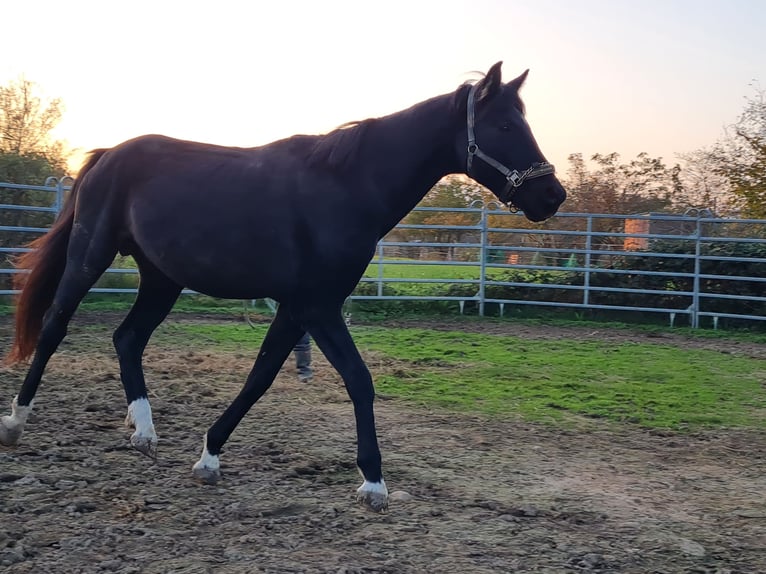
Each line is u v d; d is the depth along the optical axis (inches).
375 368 333.1
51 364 287.7
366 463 145.9
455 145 153.5
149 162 160.9
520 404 274.5
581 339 459.2
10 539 124.0
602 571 129.8
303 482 167.9
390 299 536.1
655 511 164.9
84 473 162.1
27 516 135.6
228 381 283.3
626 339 466.6
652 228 564.4
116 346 177.8
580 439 229.9
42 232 478.0
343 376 146.9
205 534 133.9
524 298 548.4
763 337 489.4
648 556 138.0
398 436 218.7
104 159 166.2
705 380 339.6
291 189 149.4
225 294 157.4
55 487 151.5
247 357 338.3
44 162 556.7
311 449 196.2
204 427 211.6
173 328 418.6
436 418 245.8
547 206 150.6
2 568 114.7
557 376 334.3
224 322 457.1
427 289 581.9
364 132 152.5
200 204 152.3
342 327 150.2
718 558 139.6
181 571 117.3
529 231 534.3
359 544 133.6
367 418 145.8
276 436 207.5
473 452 205.8
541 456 206.8
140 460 175.0
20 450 173.9
